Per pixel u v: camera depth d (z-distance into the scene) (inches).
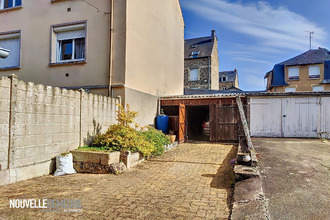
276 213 122.0
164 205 149.6
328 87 950.4
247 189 159.6
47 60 380.5
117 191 177.6
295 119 429.4
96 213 136.9
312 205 130.4
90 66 358.6
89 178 215.0
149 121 431.8
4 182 181.8
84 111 273.7
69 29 379.2
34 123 208.2
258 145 328.5
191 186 190.4
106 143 272.8
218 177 216.8
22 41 398.0
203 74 1070.4
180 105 444.1
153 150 304.7
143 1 409.7
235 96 445.7
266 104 442.6
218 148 383.6
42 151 217.0
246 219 118.9
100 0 358.6
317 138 411.2
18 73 397.4
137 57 384.8
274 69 1054.4
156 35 470.6
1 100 179.0
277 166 213.2
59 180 205.8
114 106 331.3
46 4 388.8
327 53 1002.1
